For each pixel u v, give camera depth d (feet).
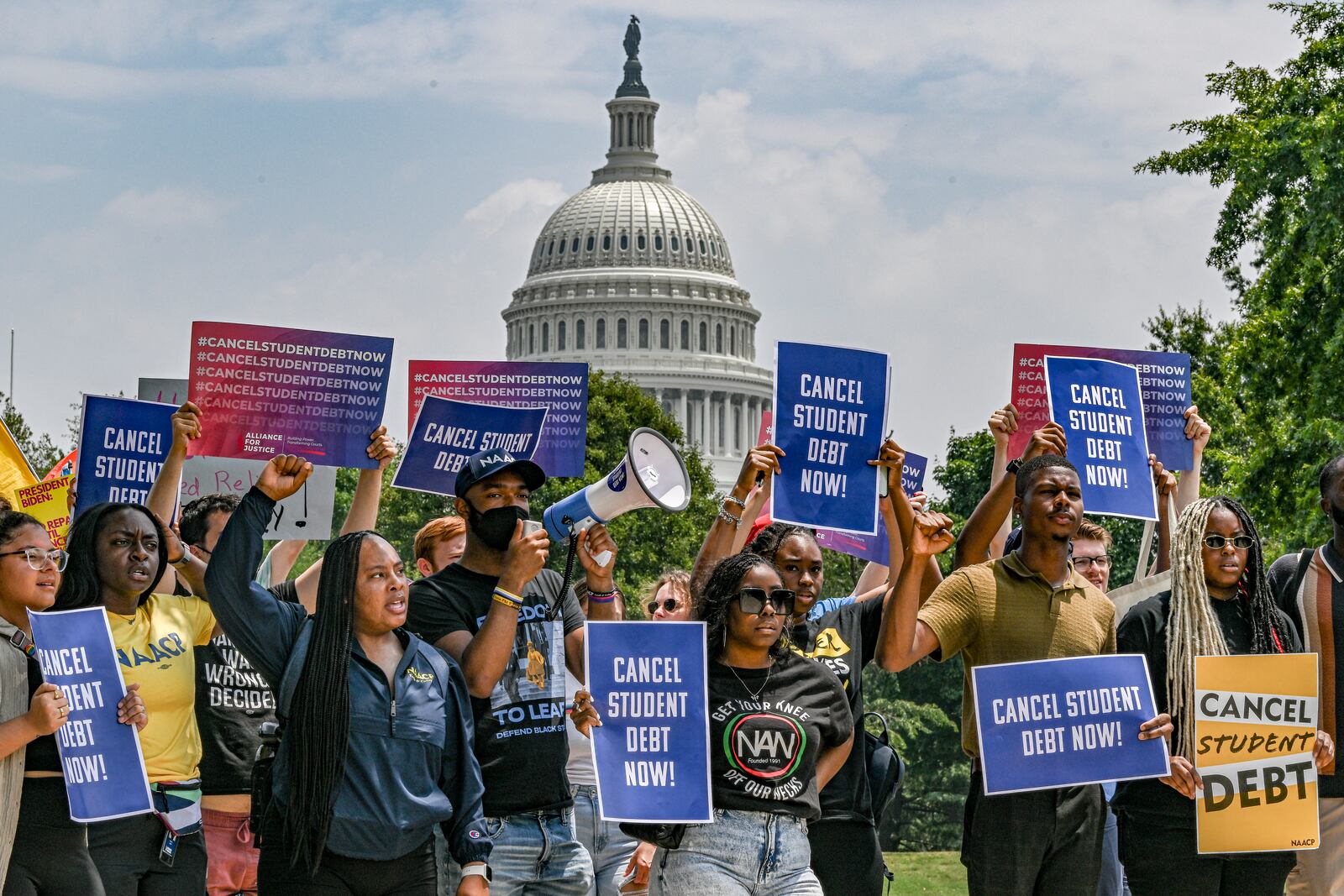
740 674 28.25
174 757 29.43
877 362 34.30
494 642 27.07
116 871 28.53
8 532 27.76
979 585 30.63
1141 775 29.40
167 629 29.89
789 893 27.45
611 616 31.40
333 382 37.22
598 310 528.22
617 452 309.01
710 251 545.85
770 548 32.40
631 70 583.17
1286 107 114.73
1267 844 30.63
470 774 26.78
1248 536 31.50
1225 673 30.76
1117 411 37.65
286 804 25.71
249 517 26.40
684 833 27.86
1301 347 110.42
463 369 42.01
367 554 26.17
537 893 28.78
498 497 29.14
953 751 225.15
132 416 36.42
